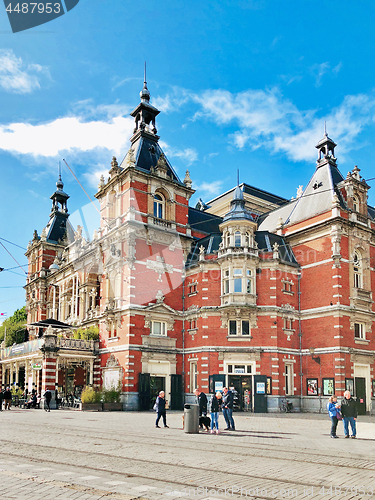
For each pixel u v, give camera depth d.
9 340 71.62
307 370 39.12
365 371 39.09
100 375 41.22
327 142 46.16
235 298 38.81
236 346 38.59
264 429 21.77
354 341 38.53
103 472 10.63
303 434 19.67
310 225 41.19
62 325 44.28
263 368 37.81
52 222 69.12
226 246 40.53
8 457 12.58
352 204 41.50
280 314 39.28
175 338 40.97
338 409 18.78
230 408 21.20
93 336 42.59
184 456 13.05
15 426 22.03
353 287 39.25
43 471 10.51
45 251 65.75
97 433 18.91
